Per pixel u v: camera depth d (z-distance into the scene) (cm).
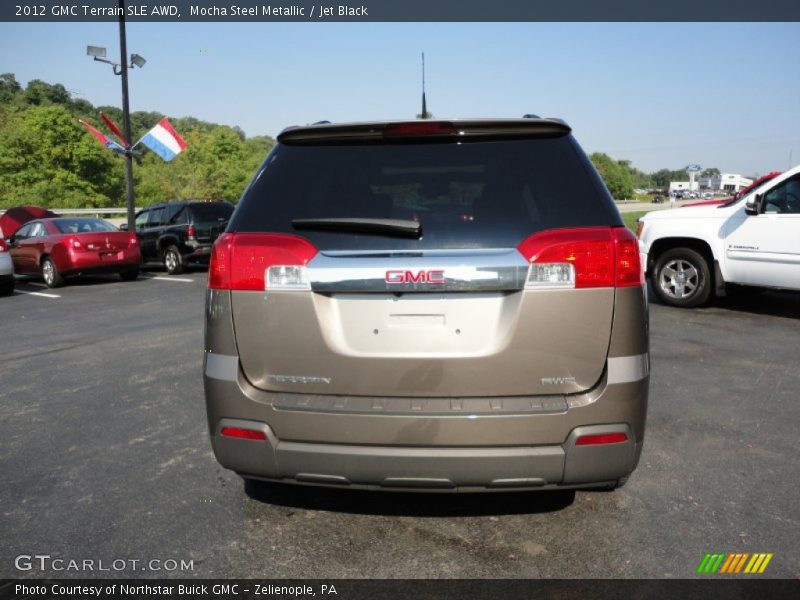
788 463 350
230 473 350
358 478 244
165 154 1831
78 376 565
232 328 255
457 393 243
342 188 257
